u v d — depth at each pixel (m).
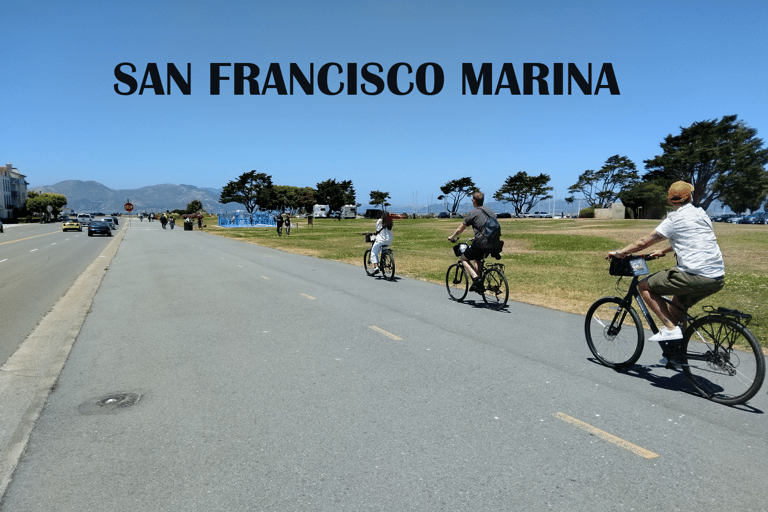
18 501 2.89
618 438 3.66
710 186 76.44
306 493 2.96
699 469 3.22
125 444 3.59
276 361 5.54
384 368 5.29
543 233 30.91
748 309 8.52
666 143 80.88
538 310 8.43
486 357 5.68
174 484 3.06
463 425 3.88
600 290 10.52
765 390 4.57
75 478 3.14
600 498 2.90
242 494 2.96
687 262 4.51
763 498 2.89
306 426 3.87
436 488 3.01
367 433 3.75
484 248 8.45
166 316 8.00
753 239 23.03
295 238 33.12
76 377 5.06
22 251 23.80
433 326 7.23
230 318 7.80
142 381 4.93
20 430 3.82
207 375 5.09
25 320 8.10
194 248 23.69
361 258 18.08
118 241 31.36
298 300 9.36
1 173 121.31
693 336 4.62
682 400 4.39
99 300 9.64
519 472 3.19
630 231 30.94
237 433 3.76
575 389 4.66
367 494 2.95
